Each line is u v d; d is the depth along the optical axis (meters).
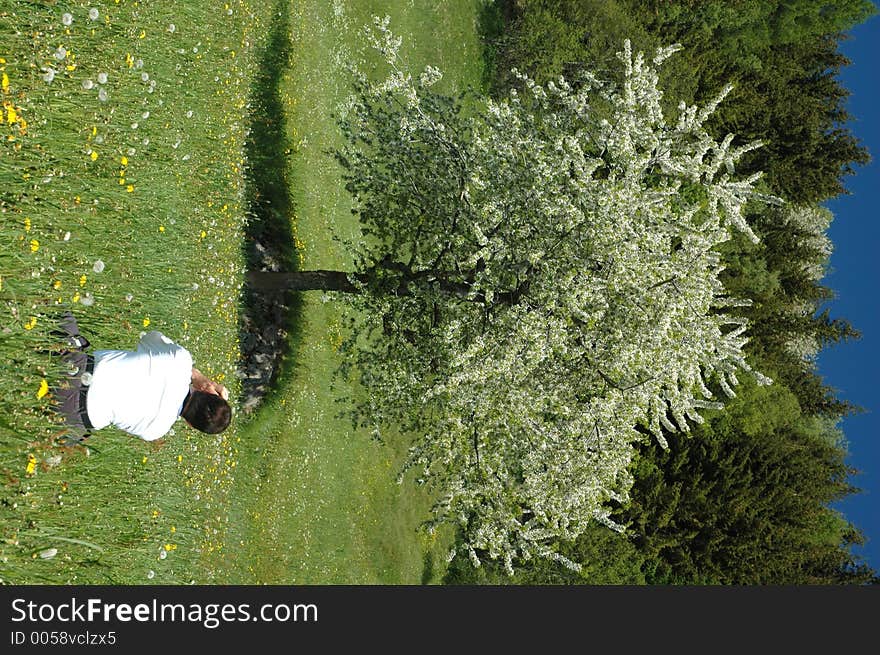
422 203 13.23
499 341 11.66
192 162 11.23
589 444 12.52
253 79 15.20
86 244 7.54
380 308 13.11
